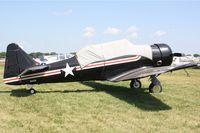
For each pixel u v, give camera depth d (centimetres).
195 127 637
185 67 949
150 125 645
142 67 1133
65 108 805
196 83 1445
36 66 1017
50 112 758
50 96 991
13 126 632
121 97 984
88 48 1088
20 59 1023
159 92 1090
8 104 852
